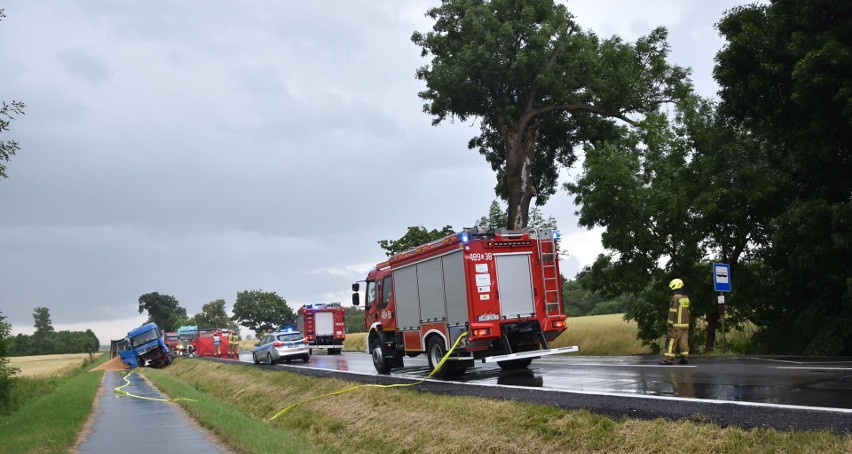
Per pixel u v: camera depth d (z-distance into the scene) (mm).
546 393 11086
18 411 16953
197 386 26859
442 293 15914
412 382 15391
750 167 19891
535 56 33656
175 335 68625
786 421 7109
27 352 158500
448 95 36406
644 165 23422
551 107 36281
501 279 15336
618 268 23141
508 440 9281
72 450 10195
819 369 12008
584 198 23953
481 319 14930
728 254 21109
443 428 10656
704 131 21172
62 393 20000
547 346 15539
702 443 7070
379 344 18828
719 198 19797
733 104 19344
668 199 21406
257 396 20031
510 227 36125
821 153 17141
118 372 41031
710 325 21797
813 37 16938
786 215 17438
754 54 18312
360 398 14500
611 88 35125
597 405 9383
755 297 20188
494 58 34312
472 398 11664
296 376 20422
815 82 16078
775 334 19938
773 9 18172
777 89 18453
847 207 16078
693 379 11828
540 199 41781
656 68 36219
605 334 27234
